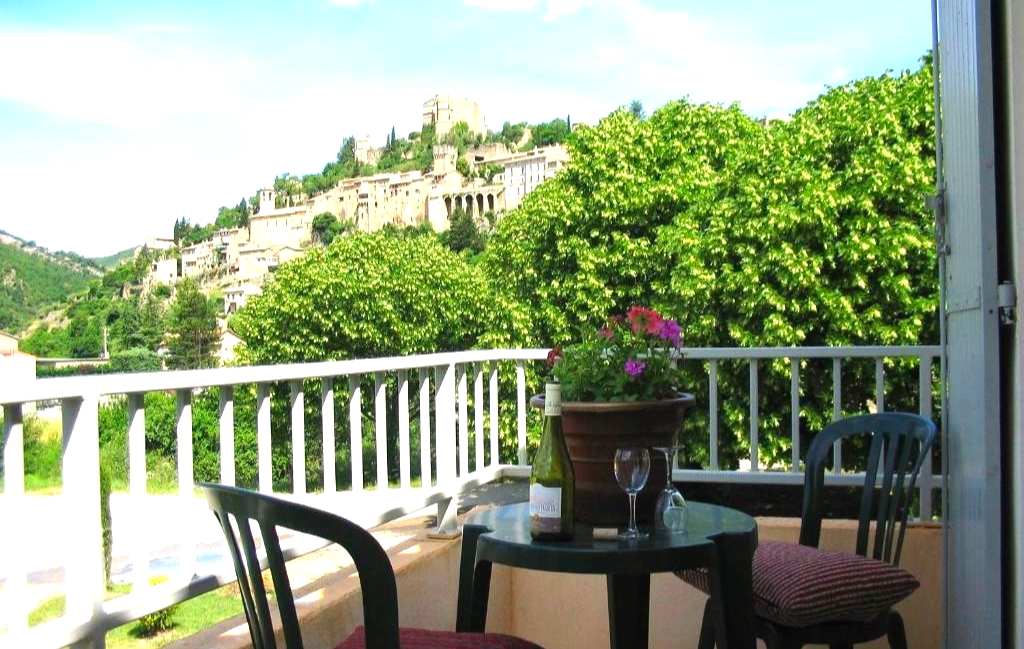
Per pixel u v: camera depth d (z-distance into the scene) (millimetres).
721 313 12883
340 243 27031
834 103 13391
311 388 15047
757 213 12641
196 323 54781
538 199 20016
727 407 11695
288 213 104188
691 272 12961
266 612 1332
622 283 18719
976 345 1937
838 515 9977
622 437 1753
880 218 11797
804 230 12031
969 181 1977
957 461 2166
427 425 2916
